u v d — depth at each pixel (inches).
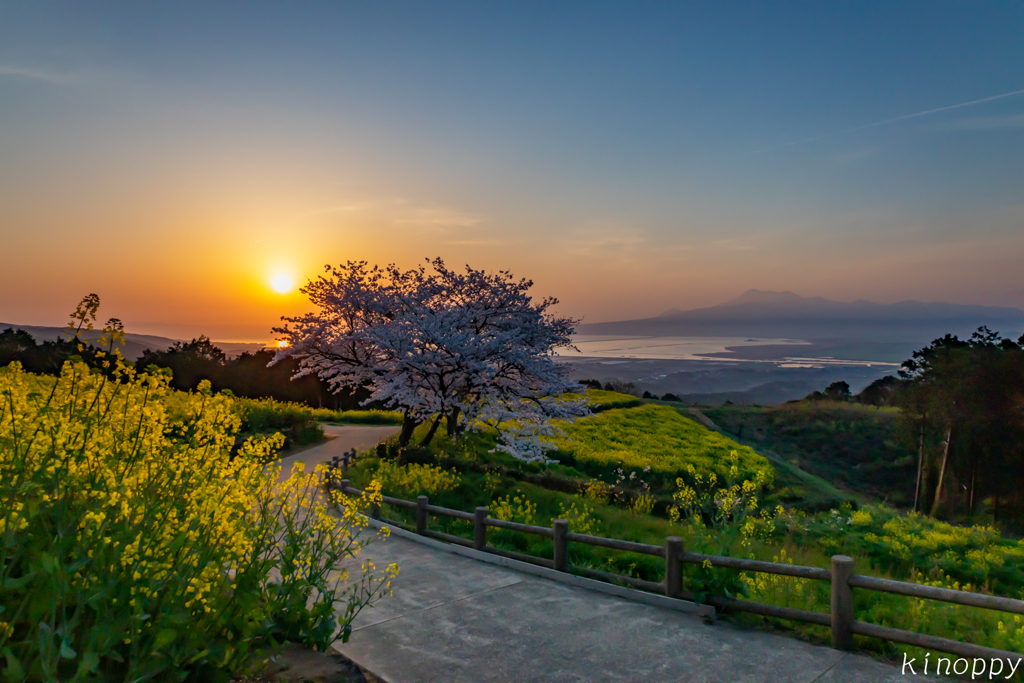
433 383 964.6
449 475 705.0
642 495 735.1
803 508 970.7
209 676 171.8
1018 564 491.5
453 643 254.8
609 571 378.6
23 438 157.1
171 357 2466.8
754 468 1243.2
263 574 199.9
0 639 126.9
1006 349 1822.1
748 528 442.3
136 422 184.7
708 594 294.7
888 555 520.4
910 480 1854.1
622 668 232.4
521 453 951.6
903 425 1899.6
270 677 196.2
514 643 255.8
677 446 1384.1
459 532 486.9
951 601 219.5
